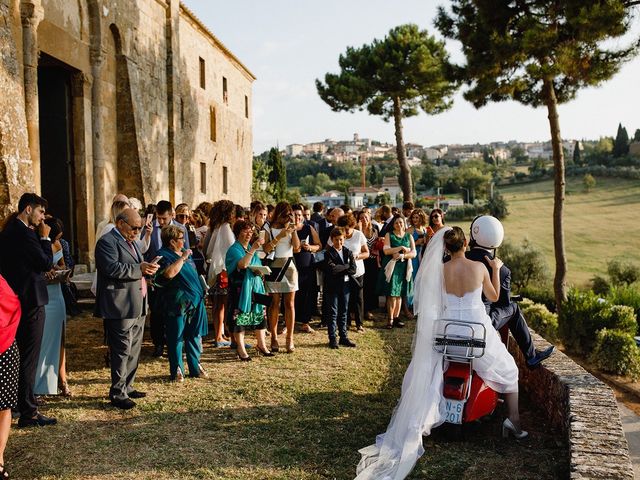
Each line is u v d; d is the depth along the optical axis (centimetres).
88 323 970
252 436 512
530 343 581
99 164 1409
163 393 625
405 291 995
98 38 1380
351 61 3238
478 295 493
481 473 440
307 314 948
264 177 5381
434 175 16462
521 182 14138
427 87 2984
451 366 488
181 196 1988
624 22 1278
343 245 870
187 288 666
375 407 592
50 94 1315
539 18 1455
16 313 439
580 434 416
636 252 6297
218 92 2734
